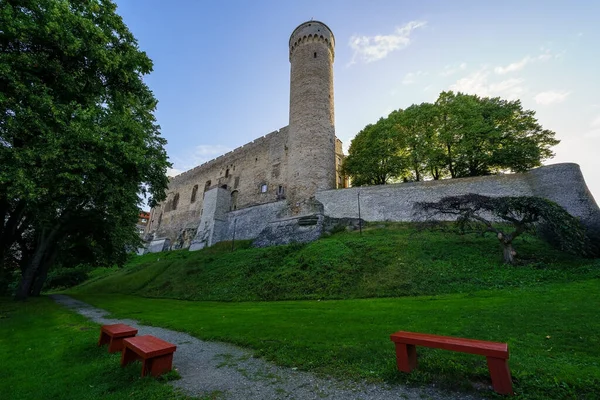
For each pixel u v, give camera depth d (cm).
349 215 2386
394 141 2783
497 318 656
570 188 1700
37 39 978
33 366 485
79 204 1444
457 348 355
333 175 2727
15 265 2133
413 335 411
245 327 725
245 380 411
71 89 1093
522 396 318
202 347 596
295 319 791
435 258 1421
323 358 468
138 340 476
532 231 1360
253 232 2953
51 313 1107
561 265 1197
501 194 1953
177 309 1205
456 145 2402
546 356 439
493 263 1296
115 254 2081
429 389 353
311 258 1670
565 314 645
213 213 3447
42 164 972
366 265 1469
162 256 3444
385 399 335
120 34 1294
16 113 905
